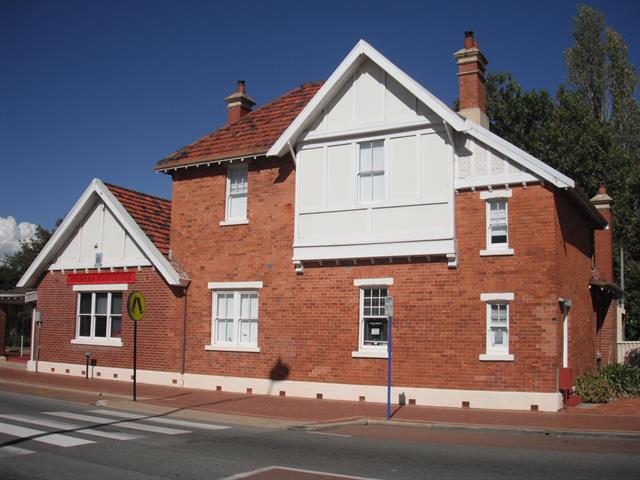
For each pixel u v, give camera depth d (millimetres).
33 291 28453
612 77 45031
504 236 16984
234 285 20531
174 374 21297
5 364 27203
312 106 18859
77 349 23906
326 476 9078
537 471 9547
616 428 13320
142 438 11906
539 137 38312
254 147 20312
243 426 14016
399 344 17656
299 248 19156
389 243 17844
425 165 17719
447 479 8969
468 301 17000
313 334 18953
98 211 23969
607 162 36375
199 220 21578
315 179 19219
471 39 19750
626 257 37031
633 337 34344
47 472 9086
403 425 14250
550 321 16156
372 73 18688
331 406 17016
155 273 22125
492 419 14648
